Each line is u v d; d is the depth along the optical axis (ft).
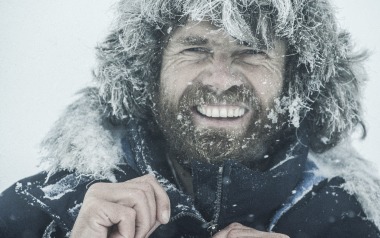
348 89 5.46
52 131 5.08
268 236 4.17
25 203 5.18
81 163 4.84
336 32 5.35
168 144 5.02
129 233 3.91
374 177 5.33
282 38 4.93
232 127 4.82
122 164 4.96
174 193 4.69
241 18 4.52
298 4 4.87
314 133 5.43
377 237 5.23
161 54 5.09
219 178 4.61
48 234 4.87
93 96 5.27
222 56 4.74
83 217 3.97
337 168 5.34
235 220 4.84
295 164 4.97
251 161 5.02
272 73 4.90
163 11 4.81
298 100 5.12
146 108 5.22
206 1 4.50
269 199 4.84
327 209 5.14
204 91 4.77
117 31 5.36
